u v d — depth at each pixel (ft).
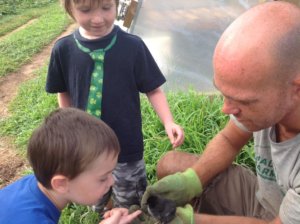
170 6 5.12
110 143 2.06
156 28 5.18
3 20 13.21
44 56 8.91
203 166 2.64
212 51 5.06
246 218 2.31
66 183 2.00
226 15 4.99
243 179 2.78
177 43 5.16
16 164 4.70
